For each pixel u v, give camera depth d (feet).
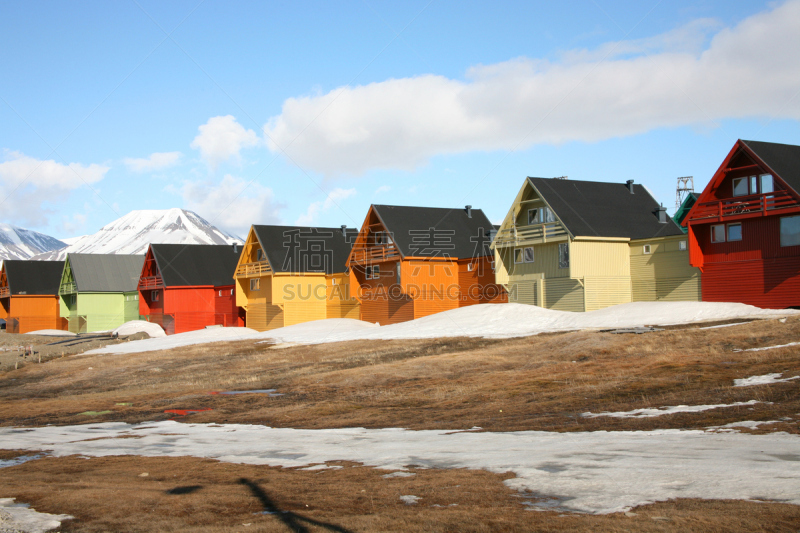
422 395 65.67
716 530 21.44
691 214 111.75
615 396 54.70
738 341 73.72
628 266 128.77
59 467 40.09
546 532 22.31
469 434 45.39
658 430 41.27
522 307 128.36
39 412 73.00
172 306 203.92
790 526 21.43
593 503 25.71
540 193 131.54
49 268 266.57
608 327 103.96
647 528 21.98
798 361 57.06
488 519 24.16
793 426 37.86
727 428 39.50
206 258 215.10
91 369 117.08
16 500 29.66
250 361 112.06
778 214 100.53
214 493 30.76
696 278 116.37
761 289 104.53
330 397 69.72
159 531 24.39
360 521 24.81
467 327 121.70
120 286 243.60
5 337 213.66
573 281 126.82
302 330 157.38
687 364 63.77
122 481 34.76
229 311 204.44
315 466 37.32
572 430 43.98
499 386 65.92
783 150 106.01
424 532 23.02
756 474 28.27
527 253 138.92
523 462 34.06
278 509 27.48
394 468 35.09
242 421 59.93
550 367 73.51
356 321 166.30
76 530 24.70
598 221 129.08
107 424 62.39
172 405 71.92
